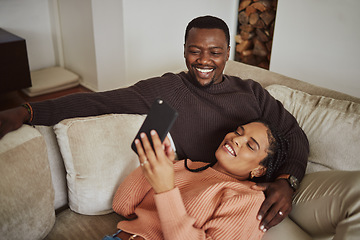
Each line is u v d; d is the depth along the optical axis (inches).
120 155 47.9
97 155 46.1
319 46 91.8
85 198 47.4
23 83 108.8
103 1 95.0
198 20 52.2
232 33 116.7
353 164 49.8
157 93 52.9
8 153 39.4
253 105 56.0
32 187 41.2
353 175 41.4
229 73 71.3
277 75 67.5
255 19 107.0
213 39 50.9
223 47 52.1
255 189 43.9
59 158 48.6
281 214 43.7
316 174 47.6
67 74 127.8
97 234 46.3
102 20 99.0
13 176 39.2
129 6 89.7
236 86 58.2
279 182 46.9
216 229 38.6
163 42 102.7
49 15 127.0
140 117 51.3
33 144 41.9
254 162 46.1
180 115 53.9
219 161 46.8
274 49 102.7
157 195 35.2
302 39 94.7
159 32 100.0
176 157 56.9
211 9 107.4
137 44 97.0
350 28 84.0
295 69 99.7
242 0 110.8
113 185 47.9
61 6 122.4
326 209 41.8
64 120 45.6
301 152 50.3
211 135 54.6
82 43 119.1
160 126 34.0
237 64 72.7
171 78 54.6
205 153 55.3
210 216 40.6
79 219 48.5
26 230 40.9
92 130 46.1
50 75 126.3
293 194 47.6
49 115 44.4
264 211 42.3
